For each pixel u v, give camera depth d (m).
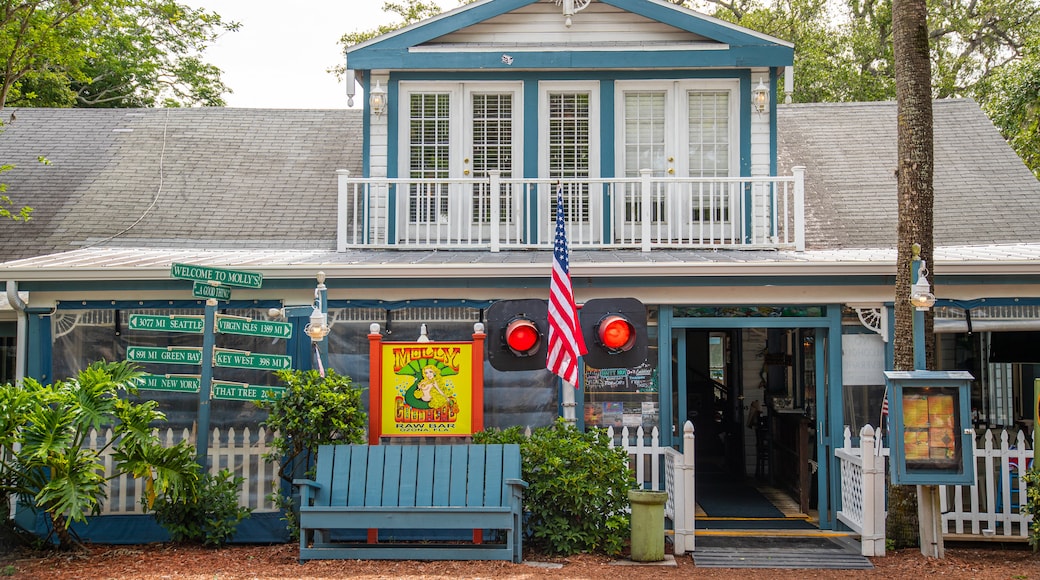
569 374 8.90
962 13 28.88
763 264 10.38
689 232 12.74
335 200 14.73
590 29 13.44
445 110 13.34
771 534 10.38
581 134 13.28
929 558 9.40
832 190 14.91
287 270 10.36
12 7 15.17
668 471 10.29
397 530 9.76
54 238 13.68
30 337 10.66
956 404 9.02
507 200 12.52
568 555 9.29
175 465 9.28
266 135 16.58
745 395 14.71
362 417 9.73
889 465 10.05
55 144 16.11
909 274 9.83
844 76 26.95
